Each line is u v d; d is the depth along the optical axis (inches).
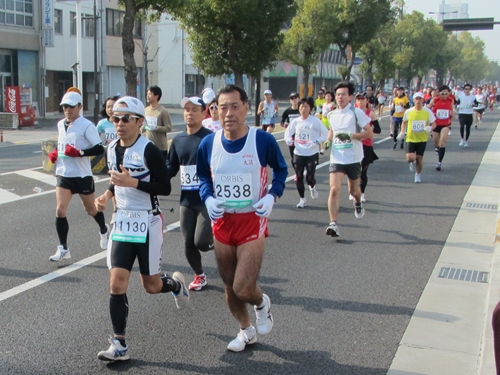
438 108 586.9
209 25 970.1
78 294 232.2
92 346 184.1
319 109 858.1
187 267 269.7
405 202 431.2
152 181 175.5
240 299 171.6
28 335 191.9
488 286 244.5
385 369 169.9
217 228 172.4
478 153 733.9
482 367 167.0
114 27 1620.3
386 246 309.0
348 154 318.7
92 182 276.8
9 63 1304.1
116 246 174.1
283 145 826.2
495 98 2263.8
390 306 221.0
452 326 202.4
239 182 166.9
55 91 1485.0
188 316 210.4
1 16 1253.1
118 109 172.4
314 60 1491.1
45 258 281.0
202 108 228.7
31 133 1045.8
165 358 175.9
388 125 1249.4
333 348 183.9
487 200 438.6
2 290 235.3
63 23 1453.0
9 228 342.3
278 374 166.1
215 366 170.9
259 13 964.0
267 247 305.3
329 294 233.9
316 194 415.2
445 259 285.3
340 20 1590.8
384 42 2148.1
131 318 207.6
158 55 2106.3
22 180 521.0
